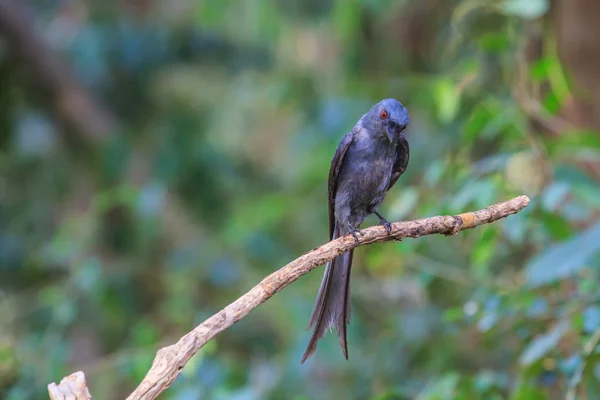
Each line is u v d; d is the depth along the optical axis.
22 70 15.73
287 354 11.84
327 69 17.16
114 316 13.70
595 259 7.85
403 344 11.70
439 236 11.29
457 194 8.16
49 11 17.86
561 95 8.90
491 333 8.61
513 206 6.42
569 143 8.74
